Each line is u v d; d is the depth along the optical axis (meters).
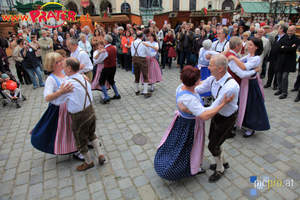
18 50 6.19
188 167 2.22
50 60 2.34
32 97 5.45
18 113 4.50
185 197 2.21
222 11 13.41
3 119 4.22
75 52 3.84
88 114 2.36
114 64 4.55
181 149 2.18
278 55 4.68
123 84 6.23
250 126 3.14
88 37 8.00
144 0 17.47
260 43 2.82
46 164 2.82
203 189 2.31
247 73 2.81
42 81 6.30
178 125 2.26
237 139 3.24
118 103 4.81
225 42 4.23
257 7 15.88
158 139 3.32
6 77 4.74
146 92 5.04
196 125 2.15
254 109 3.10
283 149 2.97
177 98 2.04
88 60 3.93
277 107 4.31
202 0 27.59
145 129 3.63
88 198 2.24
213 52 3.78
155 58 5.27
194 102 1.88
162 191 2.30
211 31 7.48
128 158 2.88
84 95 2.29
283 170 2.56
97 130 3.63
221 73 1.96
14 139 3.47
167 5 26.83
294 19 15.48
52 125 2.59
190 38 6.97
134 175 2.56
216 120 2.18
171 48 7.53
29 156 3.01
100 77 4.54
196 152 2.21
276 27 5.88
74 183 2.46
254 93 3.06
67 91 2.13
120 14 11.92
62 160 2.90
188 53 7.33
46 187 2.42
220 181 2.41
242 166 2.65
